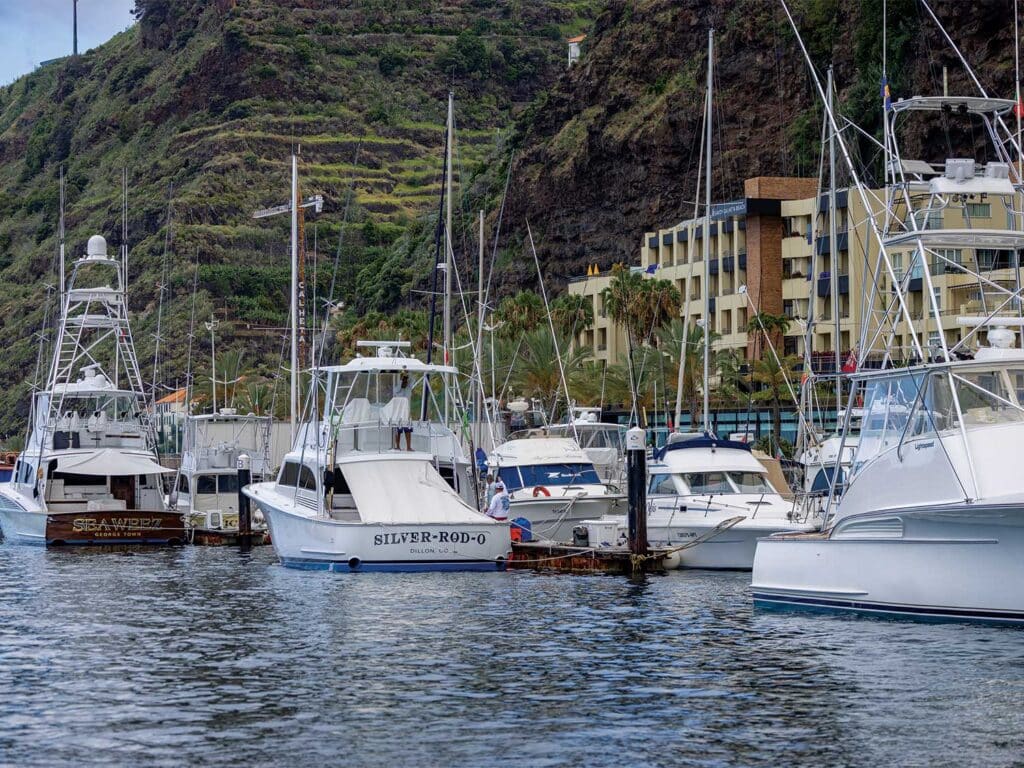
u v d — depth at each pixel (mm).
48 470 77188
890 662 33219
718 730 27234
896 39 138000
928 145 130750
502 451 68125
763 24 169625
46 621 42781
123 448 78500
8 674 33312
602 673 33062
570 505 64625
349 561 54719
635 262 178750
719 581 52562
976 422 36750
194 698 30391
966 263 89938
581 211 190750
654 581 52594
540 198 198875
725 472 58281
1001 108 40125
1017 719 27656
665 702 29750
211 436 92438
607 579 53312
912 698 29562
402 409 59969
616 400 118875
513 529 63344
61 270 108688
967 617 36375
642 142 179750
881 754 25328
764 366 109500
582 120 198750
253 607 45688
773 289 132500
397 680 32375
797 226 131750
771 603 42406
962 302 91562
